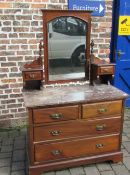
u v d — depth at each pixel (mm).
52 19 2982
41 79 2889
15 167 2879
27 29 3412
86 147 2785
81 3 3451
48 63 3098
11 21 3340
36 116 2518
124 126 3797
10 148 3234
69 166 2764
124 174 2750
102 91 2875
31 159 2645
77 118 2650
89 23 3102
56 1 3389
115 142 2877
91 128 2732
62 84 3371
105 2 3539
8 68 3504
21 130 3674
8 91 3594
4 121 3703
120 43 4098
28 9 3342
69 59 3143
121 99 2740
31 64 2889
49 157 2693
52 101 2553
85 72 3217
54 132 2619
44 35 3018
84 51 3172
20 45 3451
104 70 3006
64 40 3066
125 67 4273
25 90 2916
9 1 3266
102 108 2697
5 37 3379
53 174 2756
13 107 3674
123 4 3871
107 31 3678
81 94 2771
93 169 2838
